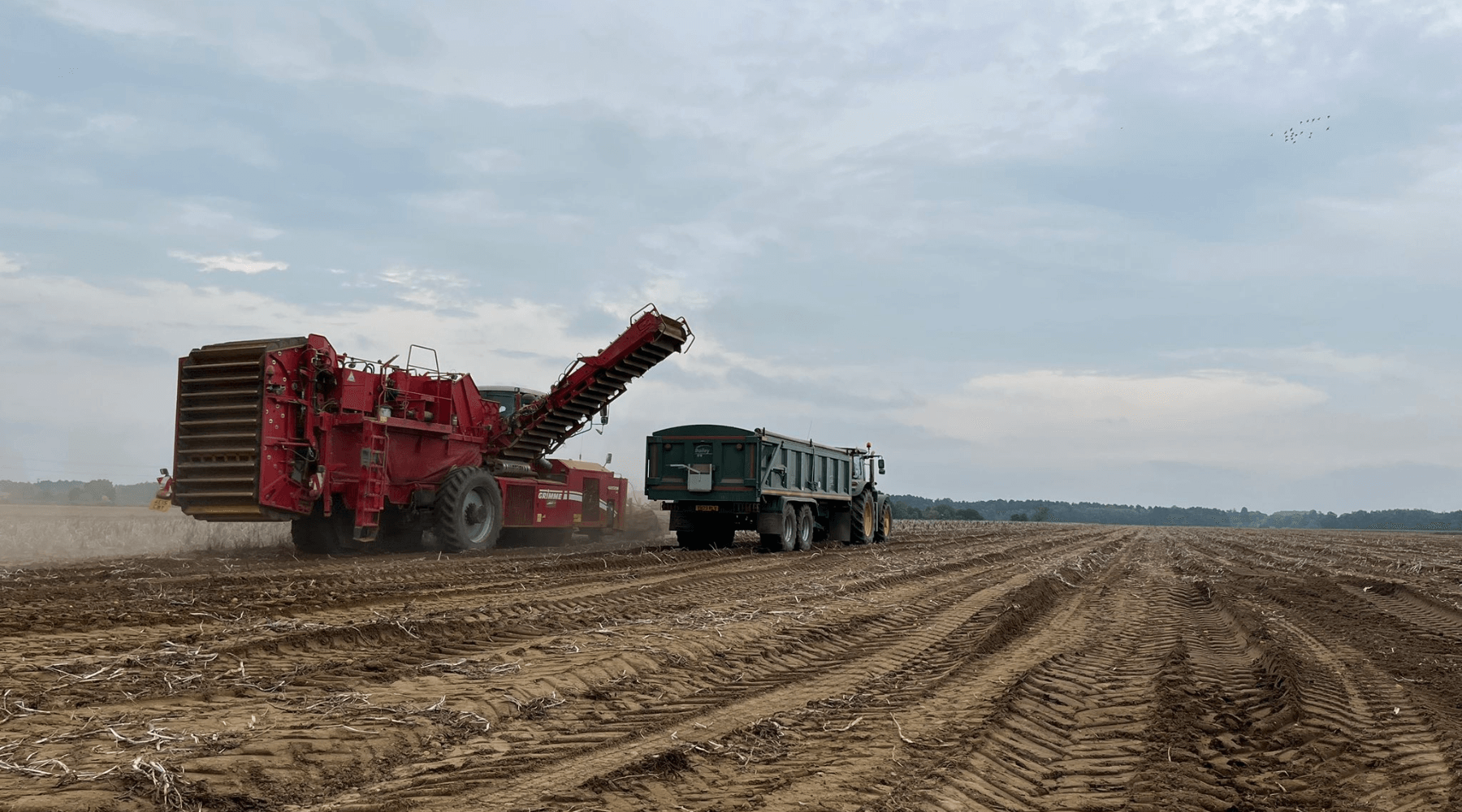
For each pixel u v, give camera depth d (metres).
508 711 6.58
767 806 4.96
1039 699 7.62
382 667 7.65
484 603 11.33
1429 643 10.87
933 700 7.45
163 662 7.39
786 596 13.44
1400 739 6.65
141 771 4.79
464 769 5.34
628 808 4.82
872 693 7.66
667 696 7.39
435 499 18.69
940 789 5.31
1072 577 18.62
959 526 50.50
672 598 12.84
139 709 6.04
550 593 12.79
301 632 8.56
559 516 22.50
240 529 20.27
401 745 5.70
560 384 21.28
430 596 11.95
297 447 16.20
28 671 6.86
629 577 15.44
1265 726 6.88
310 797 4.79
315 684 6.97
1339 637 11.22
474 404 20.14
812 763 5.71
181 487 16.05
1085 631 11.51
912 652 9.72
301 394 16.33
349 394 16.94
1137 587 17.03
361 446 17.19
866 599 13.66
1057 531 47.97
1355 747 6.39
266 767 5.05
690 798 5.04
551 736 6.10
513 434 20.92
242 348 15.87
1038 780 5.69
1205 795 5.38
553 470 22.89
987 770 5.72
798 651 9.59
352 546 18.25
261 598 11.11
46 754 5.05
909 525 48.91
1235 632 11.69
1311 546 34.88
